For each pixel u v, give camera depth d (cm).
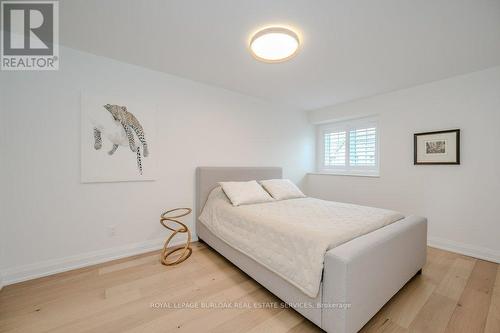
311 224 168
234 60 226
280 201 273
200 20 163
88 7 150
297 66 237
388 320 146
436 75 256
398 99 306
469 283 190
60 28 176
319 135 442
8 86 183
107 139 224
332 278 125
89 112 214
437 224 273
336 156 412
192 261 232
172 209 269
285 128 391
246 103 336
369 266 134
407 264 176
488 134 238
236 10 151
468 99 249
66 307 157
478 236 245
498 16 153
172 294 174
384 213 204
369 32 174
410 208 295
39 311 152
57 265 204
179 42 194
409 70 244
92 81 216
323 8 147
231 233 212
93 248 221
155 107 253
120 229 236
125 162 235
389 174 315
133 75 239
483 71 240
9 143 183
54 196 202
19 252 188
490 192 238
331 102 369
